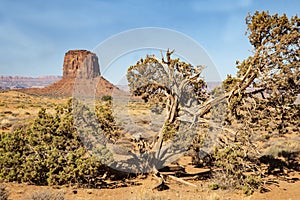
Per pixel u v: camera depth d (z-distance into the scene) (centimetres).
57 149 915
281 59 958
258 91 1027
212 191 866
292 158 1309
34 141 929
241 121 1025
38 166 873
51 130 949
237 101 987
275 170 1141
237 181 902
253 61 990
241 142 944
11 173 886
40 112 974
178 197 779
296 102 1039
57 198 676
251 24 1004
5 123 2247
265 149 1466
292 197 829
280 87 964
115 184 928
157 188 869
